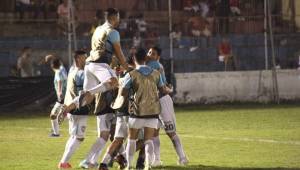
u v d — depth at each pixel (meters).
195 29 55.44
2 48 52.25
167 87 22.58
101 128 21.77
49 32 55.66
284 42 54.88
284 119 38.72
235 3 56.28
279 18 56.53
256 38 55.31
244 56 54.84
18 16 55.91
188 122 37.97
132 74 20.33
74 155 25.70
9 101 45.88
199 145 28.00
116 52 21.12
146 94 20.38
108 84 20.97
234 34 55.59
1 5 55.91
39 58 51.34
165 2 59.62
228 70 53.66
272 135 31.20
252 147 27.11
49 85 46.66
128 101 20.62
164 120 22.55
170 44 49.03
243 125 35.94
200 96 49.41
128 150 20.70
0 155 25.91
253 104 49.28
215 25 55.91
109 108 21.66
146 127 20.66
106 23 21.39
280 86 50.81
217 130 33.78
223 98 49.91
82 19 56.22
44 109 46.53
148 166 20.95
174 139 22.70
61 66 32.88
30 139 31.45
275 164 22.53
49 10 56.03
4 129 36.06
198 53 54.22
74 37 45.75
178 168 21.97
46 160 24.45
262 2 56.50
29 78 46.28
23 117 42.75
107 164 20.67
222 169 21.53
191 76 49.06
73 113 22.02
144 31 53.03
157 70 21.00
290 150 26.09
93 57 21.39
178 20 56.41
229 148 26.92
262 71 50.56
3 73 50.66
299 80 51.19
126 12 55.62
